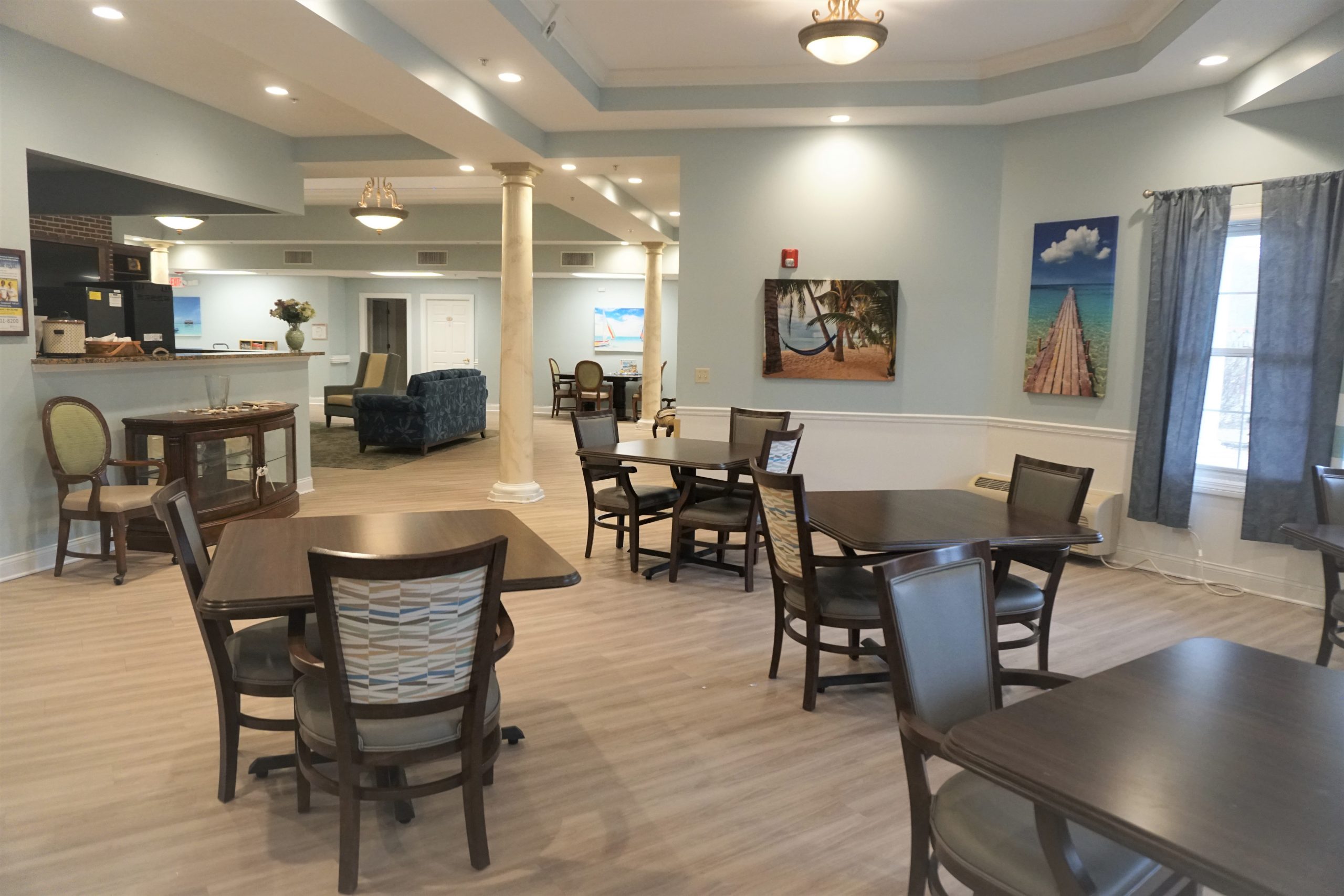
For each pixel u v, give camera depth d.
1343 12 3.70
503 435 6.85
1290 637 4.02
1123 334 5.26
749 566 4.58
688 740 2.87
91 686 3.20
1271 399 4.55
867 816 2.41
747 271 6.13
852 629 3.12
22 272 4.41
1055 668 3.59
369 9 3.88
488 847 2.19
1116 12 4.41
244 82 5.24
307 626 2.51
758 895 2.06
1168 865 1.13
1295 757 1.39
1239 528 4.84
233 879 2.07
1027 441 5.74
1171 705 1.60
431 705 1.93
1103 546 5.21
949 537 2.87
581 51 5.09
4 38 4.26
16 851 2.17
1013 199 5.73
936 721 1.85
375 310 14.64
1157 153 5.07
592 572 4.94
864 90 5.46
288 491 6.04
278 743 2.78
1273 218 4.50
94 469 4.60
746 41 4.98
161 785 2.50
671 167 6.59
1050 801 1.27
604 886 2.08
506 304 6.68
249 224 11.63
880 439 6.07
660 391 13.08
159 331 6.19
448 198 10.94
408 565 1.77
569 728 2.95
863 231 5.96
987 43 4.92
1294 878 1.05
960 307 5.89
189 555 2.25
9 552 4.45
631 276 13.02
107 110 4.91
